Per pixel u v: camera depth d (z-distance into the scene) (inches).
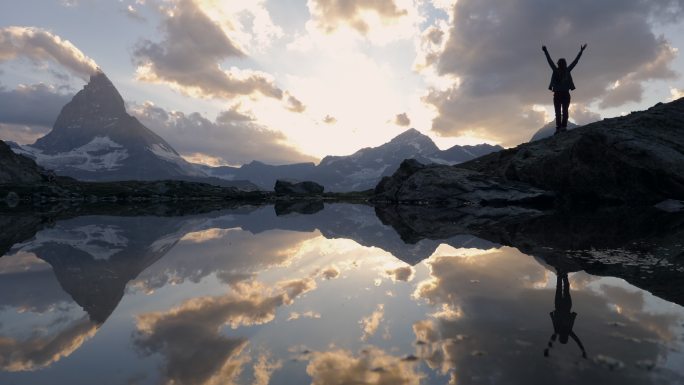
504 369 113.3
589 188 1049.5
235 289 219.5
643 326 149.9
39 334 147.2
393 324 156.0
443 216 834.8
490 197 1243.8
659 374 109.0
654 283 221.8
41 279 247.6
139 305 186.1
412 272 265.7
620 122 1135.0
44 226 639.8
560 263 285.1
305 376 110.3
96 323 159.9
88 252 362.0
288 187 2792.8
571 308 175.3
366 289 217.5
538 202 1158.3
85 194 2143.2
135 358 124.0
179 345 134.4
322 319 163.0
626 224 536.4
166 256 340.5
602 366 114.6
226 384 105.9
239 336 143.6
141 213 1008.9
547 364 116.2
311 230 587.5
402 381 106.7
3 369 116.0
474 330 147.3
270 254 353.4
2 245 414.0
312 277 251.0
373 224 685.3
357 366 116.9
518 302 186.5
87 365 119.1
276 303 188.4
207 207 1385.3
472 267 278.8
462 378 108.0
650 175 883.4
